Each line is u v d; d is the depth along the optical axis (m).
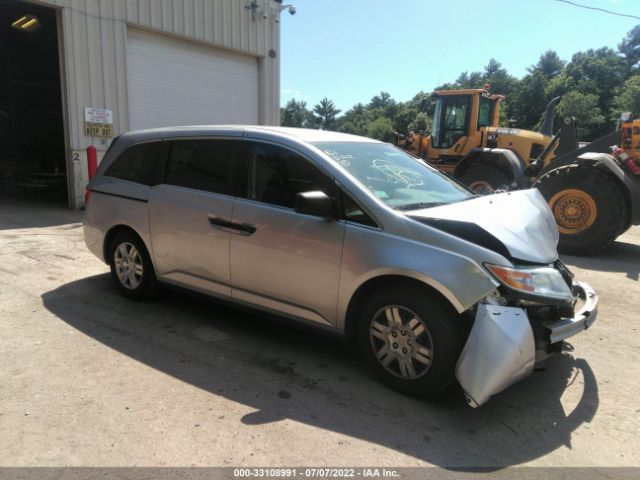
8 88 17.22
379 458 2.63
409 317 3.18
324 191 3.53
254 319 4.57
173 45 12.77
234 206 3.92
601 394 3.40
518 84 96.56
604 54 103.56
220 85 14.14
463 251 3.00
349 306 3.40
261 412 3.03
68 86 10.66
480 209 3.45
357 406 3.13
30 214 10.19
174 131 4.56
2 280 5.45
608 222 7.61
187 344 3.98
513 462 2.65
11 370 3.44
